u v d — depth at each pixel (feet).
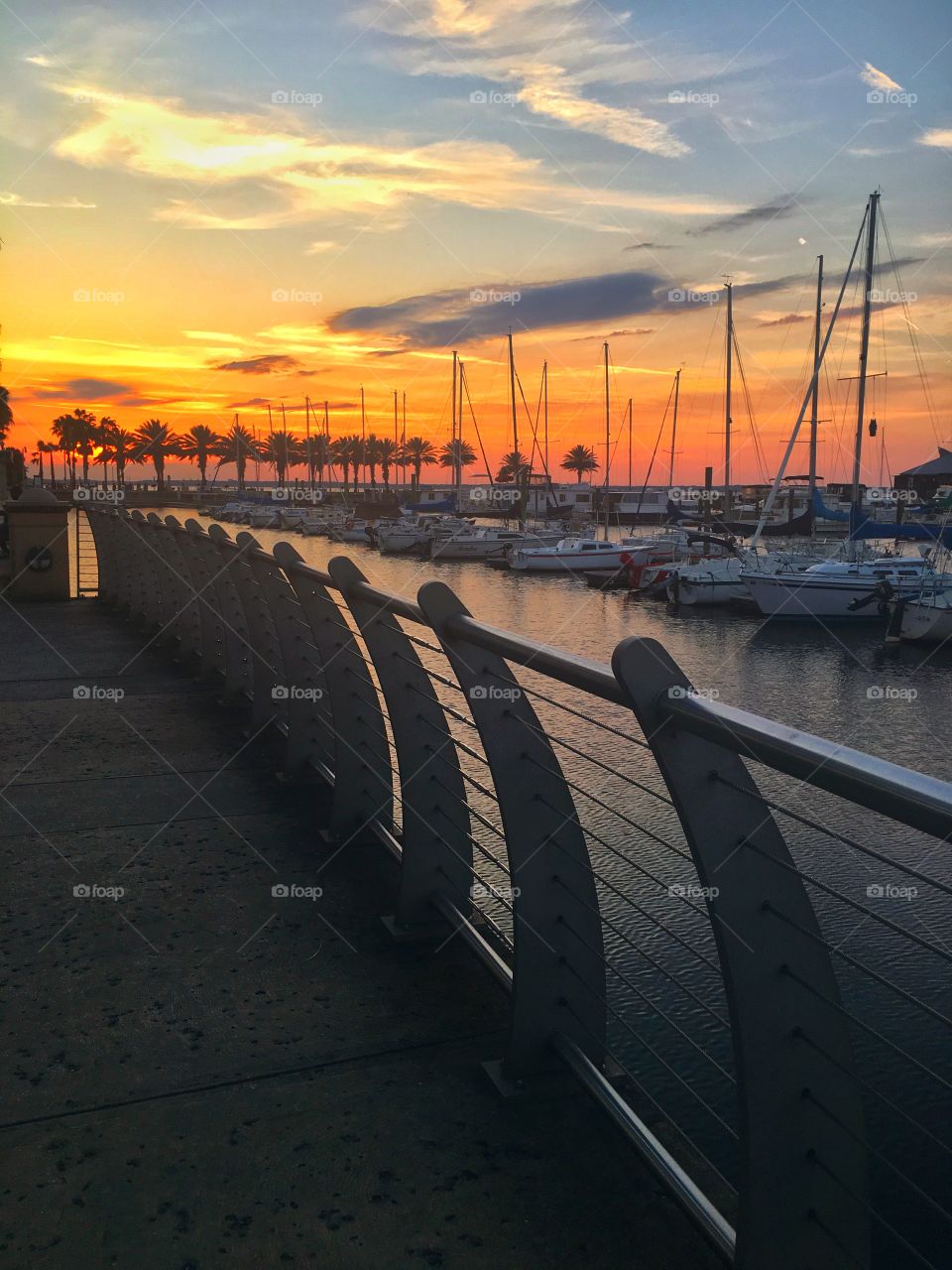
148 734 17.76
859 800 3.65
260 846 12.41
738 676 80.59
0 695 20.98
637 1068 16.37
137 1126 6.92
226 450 458.09
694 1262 5.70
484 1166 6.51
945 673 81.76
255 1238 5.86
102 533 37.24
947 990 19.70
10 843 12.45
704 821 4.67
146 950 9.61
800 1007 4.76
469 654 7.22
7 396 131.44
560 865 7.37
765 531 161.89
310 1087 7.39
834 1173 4.81
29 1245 5.80
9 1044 7.97
